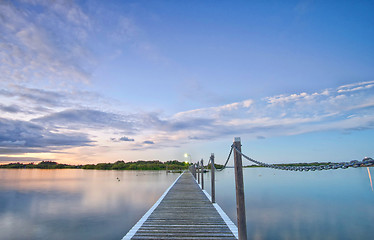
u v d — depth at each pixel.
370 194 25.00
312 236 10.00
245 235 4.12
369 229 11.09
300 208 16.38
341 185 38.25
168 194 11.57
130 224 12.67
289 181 48.75
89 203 19.67
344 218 13.41
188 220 6.27
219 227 5.62
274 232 10.53
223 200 18.33
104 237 10.39
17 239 10.27
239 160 4.39
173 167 126.75
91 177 70.19
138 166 159.12
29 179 62.62
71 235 10.73
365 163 1.82
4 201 21.47
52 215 15.12
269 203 18.48
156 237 4.91
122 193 26.47
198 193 11.96
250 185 36.72
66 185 40.00
